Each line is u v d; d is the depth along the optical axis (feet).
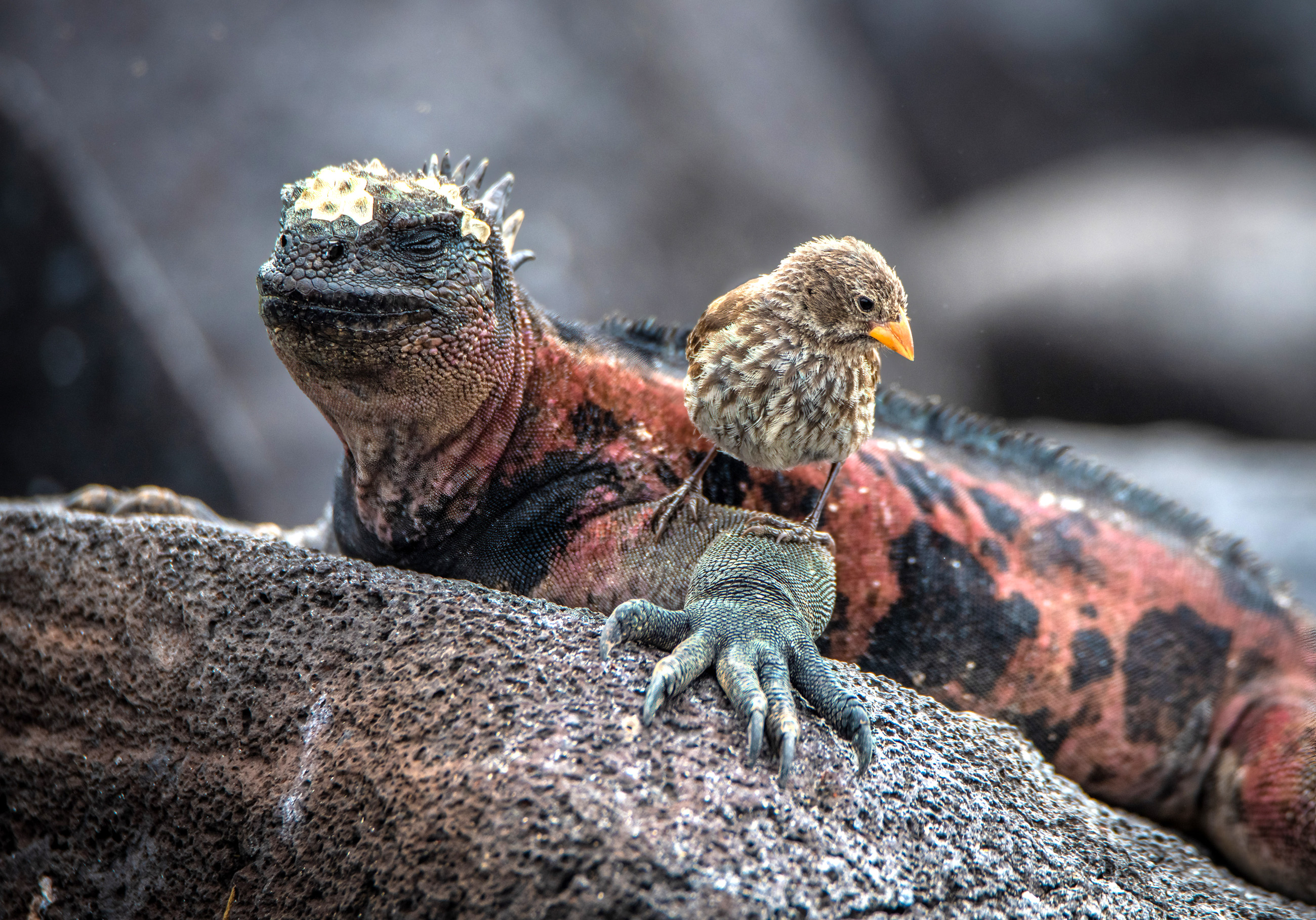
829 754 17.70
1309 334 94.07
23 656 23.21
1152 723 27.99
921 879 17.06
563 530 23.41
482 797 16.52
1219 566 29.99
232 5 91.56
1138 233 103.71
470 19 94.38
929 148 118.83
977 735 21.29
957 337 103.14
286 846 18.98
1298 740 26.76
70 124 86.38
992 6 115.65
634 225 91.91
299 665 20.10
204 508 30.63
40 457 66.23
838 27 117.60
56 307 65.10
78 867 22.16
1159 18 114.42
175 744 21.12
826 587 20.25
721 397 19.08
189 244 84.99
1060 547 28.04
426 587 20.44
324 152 88.22
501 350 22.80
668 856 15.65
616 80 97.09
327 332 20.45
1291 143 113.09
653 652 18.74
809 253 19.27
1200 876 22.26
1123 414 98.43
